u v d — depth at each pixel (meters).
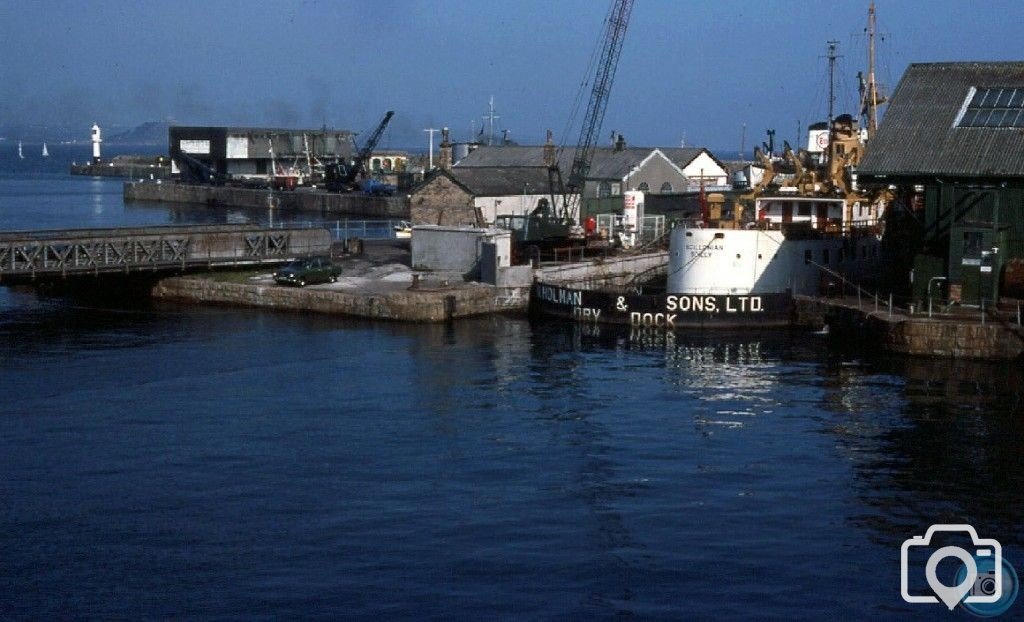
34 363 60.34
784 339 68.75
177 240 81.06
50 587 32.53
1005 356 59.88
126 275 80.75
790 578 33.22
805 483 41.31
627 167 135.75
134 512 38.28
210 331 69.94
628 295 73.12
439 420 49.59
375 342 66.88
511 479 41.66
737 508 38.72
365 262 89.31
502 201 116.44
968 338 60.25
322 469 42.78
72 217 161.12
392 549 35.09
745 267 74.25
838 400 53.06
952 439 46.75
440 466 43.16
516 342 67.44
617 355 63.81
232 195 193.88
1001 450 45.28
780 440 46.66
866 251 80.56
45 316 75.50
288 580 32.94
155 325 71.94
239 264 84.88
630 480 41.59
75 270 75.50
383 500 39.38
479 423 49.16
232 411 50.88
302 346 65.44
